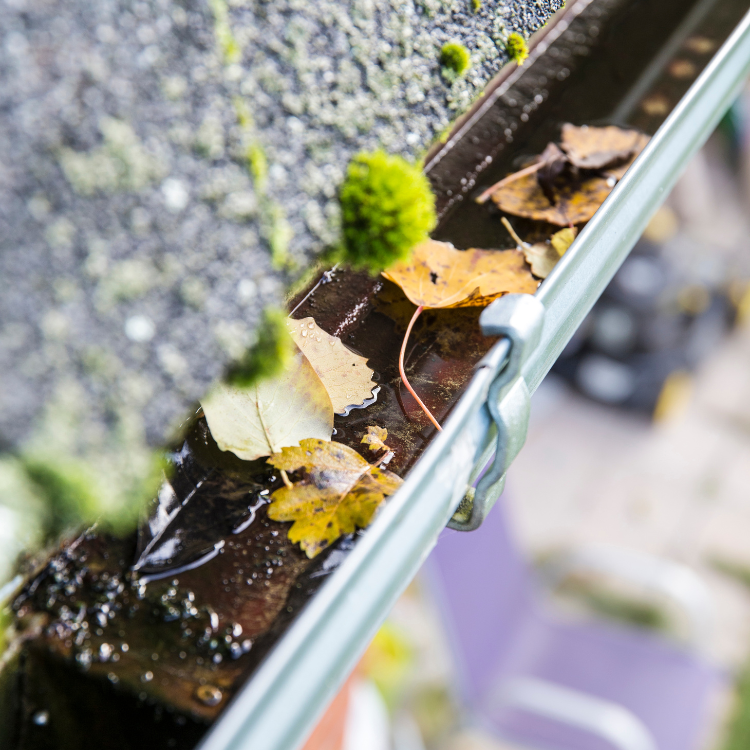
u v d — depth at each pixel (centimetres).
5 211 37
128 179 38
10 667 45
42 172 37
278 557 47
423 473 41
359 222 43
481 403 43
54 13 37
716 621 211
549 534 239
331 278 55
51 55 37
